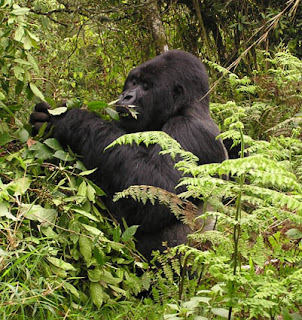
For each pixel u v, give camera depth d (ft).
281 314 11.59
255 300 10.34
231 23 36.01
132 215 18.26
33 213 14.66
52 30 29.30
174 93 20.39
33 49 22.71
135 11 31.99
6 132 16.46
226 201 19.53
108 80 33.06
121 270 16.35
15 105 17.51
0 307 11.43
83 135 18.35
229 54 36.32
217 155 19.77
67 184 17.28
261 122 28.22
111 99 32.76
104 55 33.42
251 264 11.63
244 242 12.03
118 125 20.03
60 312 13.19
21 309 12.54
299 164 20.97
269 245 14.80
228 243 12.23
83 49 34.58
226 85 33.22
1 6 15.83
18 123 17.25
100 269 15.51
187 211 13.47
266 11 35.73
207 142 19.51
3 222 13.55
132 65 34.14
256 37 35.70
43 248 13.47
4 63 16.66
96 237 14.93
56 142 17.31
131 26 32.71
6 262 12.72
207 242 15.19
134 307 16.02
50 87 22.03
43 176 16.52
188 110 20.12
